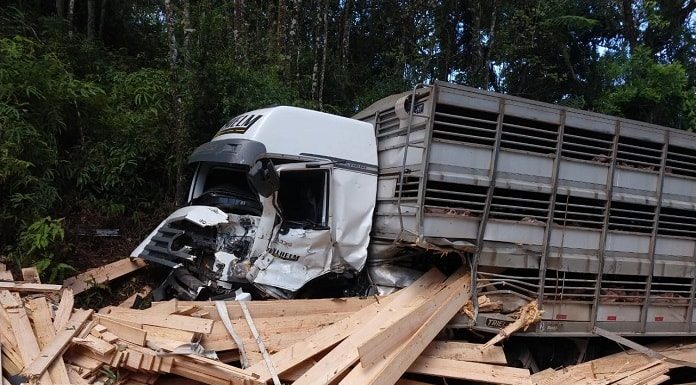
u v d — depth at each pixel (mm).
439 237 4957
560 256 5453
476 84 11875
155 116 7395
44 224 5516
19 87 6395
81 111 7227
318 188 5453
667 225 6117
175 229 5570
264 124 5234
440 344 5012
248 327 4664
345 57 11516
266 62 9000
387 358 4316
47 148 6332
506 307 5324
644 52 12383
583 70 13828
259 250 5062
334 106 10250
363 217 5586
